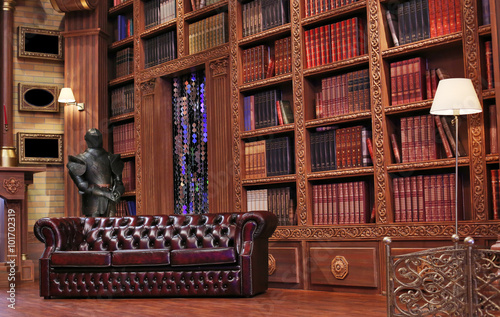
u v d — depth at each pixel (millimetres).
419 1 4402
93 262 4648
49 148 7250
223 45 5898
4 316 3668
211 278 4504
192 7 6254
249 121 5652
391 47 4586
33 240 7020
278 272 5223
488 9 3971
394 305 2664
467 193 4207
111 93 7152
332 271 4832
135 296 4613
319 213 4996
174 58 6480
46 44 7332
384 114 4551
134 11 6859
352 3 4828
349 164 4844
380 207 4531
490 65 3951
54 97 7355
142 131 6711
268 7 5539
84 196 6090
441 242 4145
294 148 5383
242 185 5637
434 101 3717
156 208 6543
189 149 6488
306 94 5184
